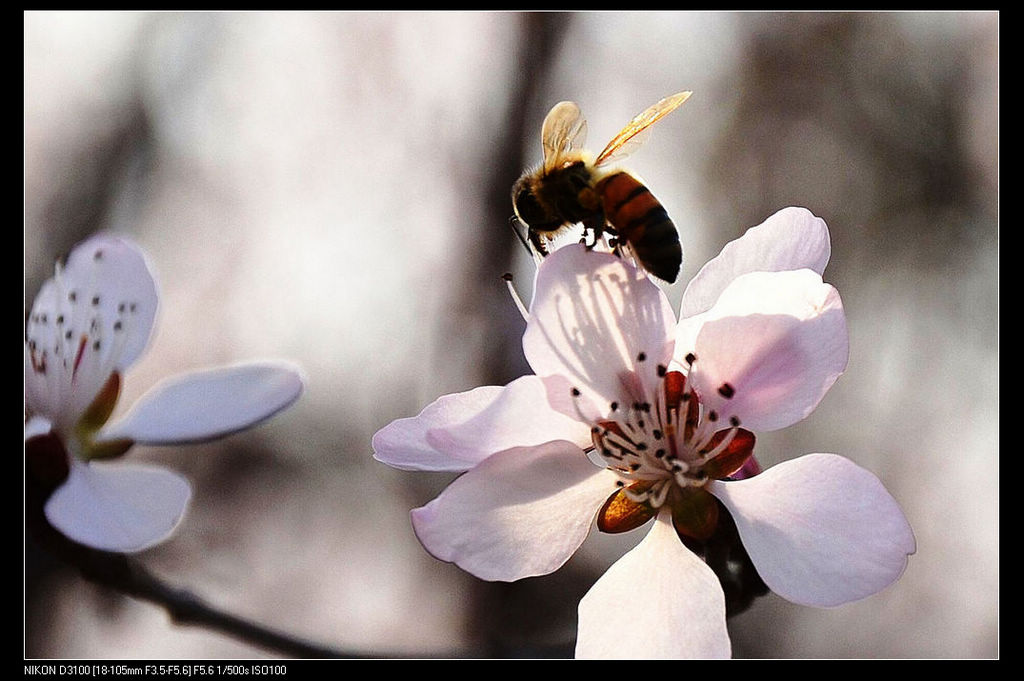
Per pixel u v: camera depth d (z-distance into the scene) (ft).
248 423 0.87
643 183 0.84
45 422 0.86
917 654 1.57
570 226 0.85
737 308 0.81
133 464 0.86
